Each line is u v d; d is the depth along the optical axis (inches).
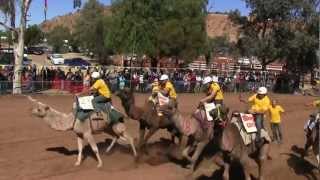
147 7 2308.1
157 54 2338.8
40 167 597.3
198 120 597.0
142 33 2303.2
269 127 911.7
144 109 653.3
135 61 2554.1
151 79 1600.6
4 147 692.7
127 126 868.6
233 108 1246.9
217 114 571.8
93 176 571.2
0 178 549.0
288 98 1736.0
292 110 1326.3
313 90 1990.7
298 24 2230.6
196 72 1779.0
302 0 2172.7
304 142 864.3
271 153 764.6
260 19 2256.4
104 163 623.5
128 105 643.5
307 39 2161.7
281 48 2218.3
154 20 2314.2
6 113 985.5
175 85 1668.3
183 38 2324.1
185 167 630.5
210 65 2447.1
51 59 3166.8
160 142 727.1
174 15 2353.6
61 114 602.5
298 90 2059.5
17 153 660.7
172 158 661.9
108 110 615.5
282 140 845.8
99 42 3636.8
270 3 2185.0
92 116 602.9
